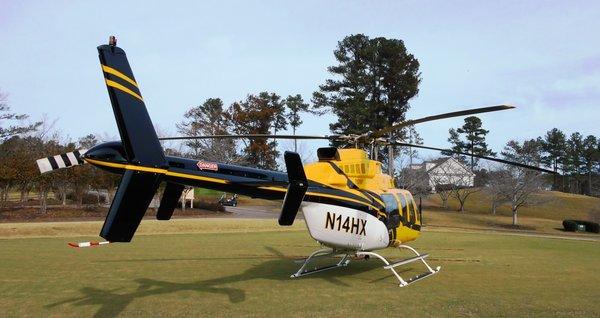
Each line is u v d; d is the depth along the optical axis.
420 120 7.75
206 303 7.00
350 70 43.28
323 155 8.63
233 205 49.78
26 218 26.38
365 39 43.62
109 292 7.73
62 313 6.37
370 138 9.20
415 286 8.62
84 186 31.61
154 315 6.29
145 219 25.62
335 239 8.30
